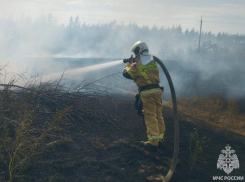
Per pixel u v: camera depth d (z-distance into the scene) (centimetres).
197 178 388
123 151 446
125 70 486
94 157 412
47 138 430
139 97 485
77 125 505
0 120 405
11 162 330
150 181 365
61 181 340
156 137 460
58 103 530
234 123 768
